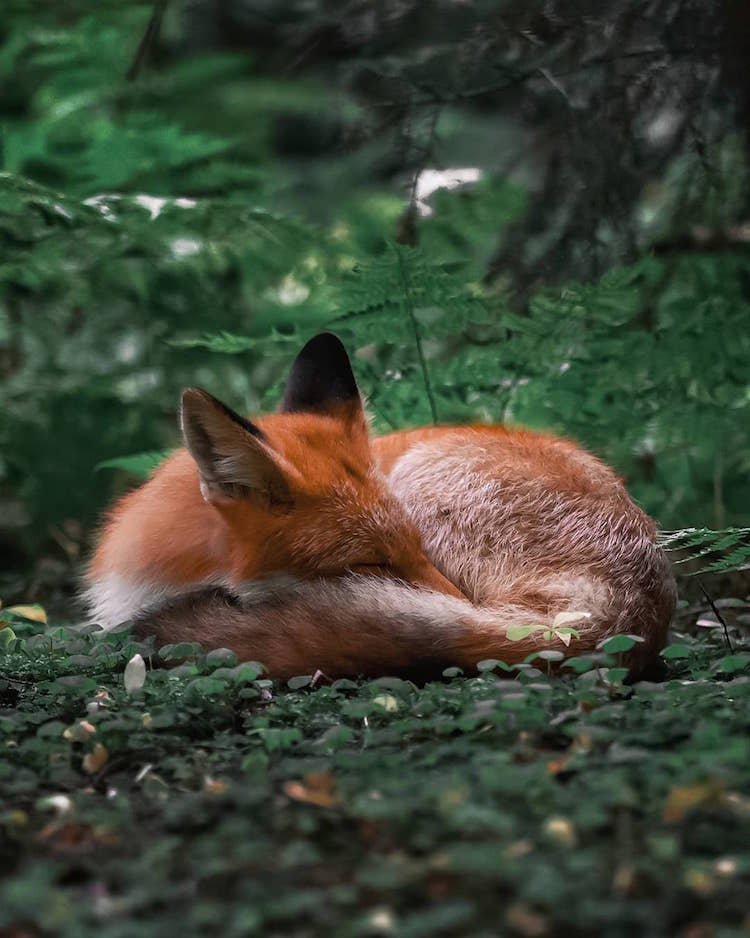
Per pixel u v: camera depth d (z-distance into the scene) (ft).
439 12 33.01
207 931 11.18
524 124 35.88
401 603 23.44
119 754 18.02
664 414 37.06
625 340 35.53
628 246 35.04
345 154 36.35
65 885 12.88
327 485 26.08
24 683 22.72
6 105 65.10
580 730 16.49
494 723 17.89
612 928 11.00
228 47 67.62
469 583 27.35
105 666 23.17
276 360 48.85
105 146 49.49
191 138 50.26
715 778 13.70
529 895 11.14
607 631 24.44
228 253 47.78
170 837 14.17
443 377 36.63
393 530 26.09
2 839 14.51
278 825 13.88
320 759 17.11
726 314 35.99
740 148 33.86
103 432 46.09
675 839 12.75
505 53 32.86
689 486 40.63
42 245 42.37
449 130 40.88
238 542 25.91
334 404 29.68
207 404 25.05
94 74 59.21
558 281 35.32
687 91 32.19
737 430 37.47
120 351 47.88
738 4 30.96
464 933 11.18
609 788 14.01
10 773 16.81
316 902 11.44
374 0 33.60
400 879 11.75
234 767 17.47
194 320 48.29
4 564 47.32
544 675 21.62
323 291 45.21
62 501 45.29
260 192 54.29
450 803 13.42
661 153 33.30
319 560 25.54
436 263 33.68
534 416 37.52
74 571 42.80
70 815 14.47
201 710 19.92
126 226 41.57
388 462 30.50
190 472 28.60
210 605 24.50
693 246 37.14
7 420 45.62
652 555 26.86
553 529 27.17
